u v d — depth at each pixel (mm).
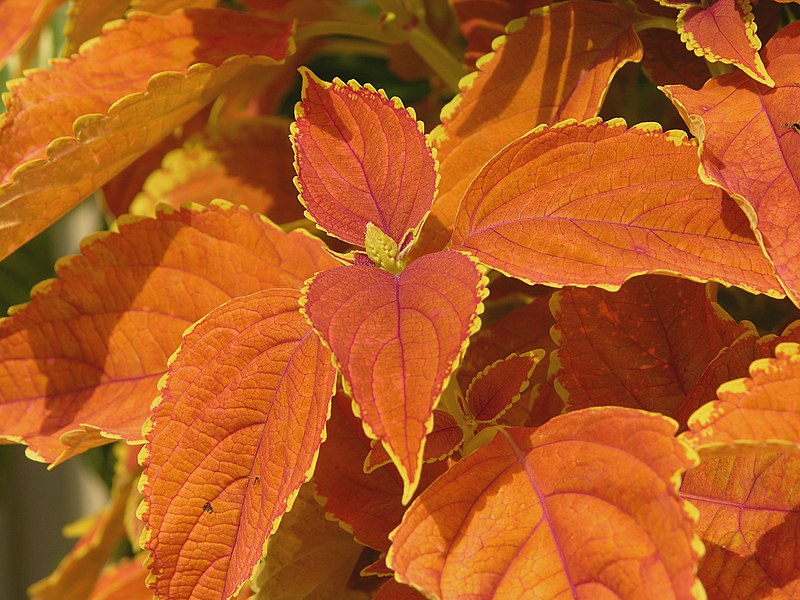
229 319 280
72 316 320
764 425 242
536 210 275
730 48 281
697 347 300
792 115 270
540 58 307
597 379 300
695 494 275
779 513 269
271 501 269
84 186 320
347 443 302
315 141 293
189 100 321
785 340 279
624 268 263
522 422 311
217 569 272
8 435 310
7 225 312
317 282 261
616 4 317
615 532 237
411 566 245
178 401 276
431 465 288
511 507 249
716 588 262
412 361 238
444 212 299
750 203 260
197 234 323
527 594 238
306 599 314
